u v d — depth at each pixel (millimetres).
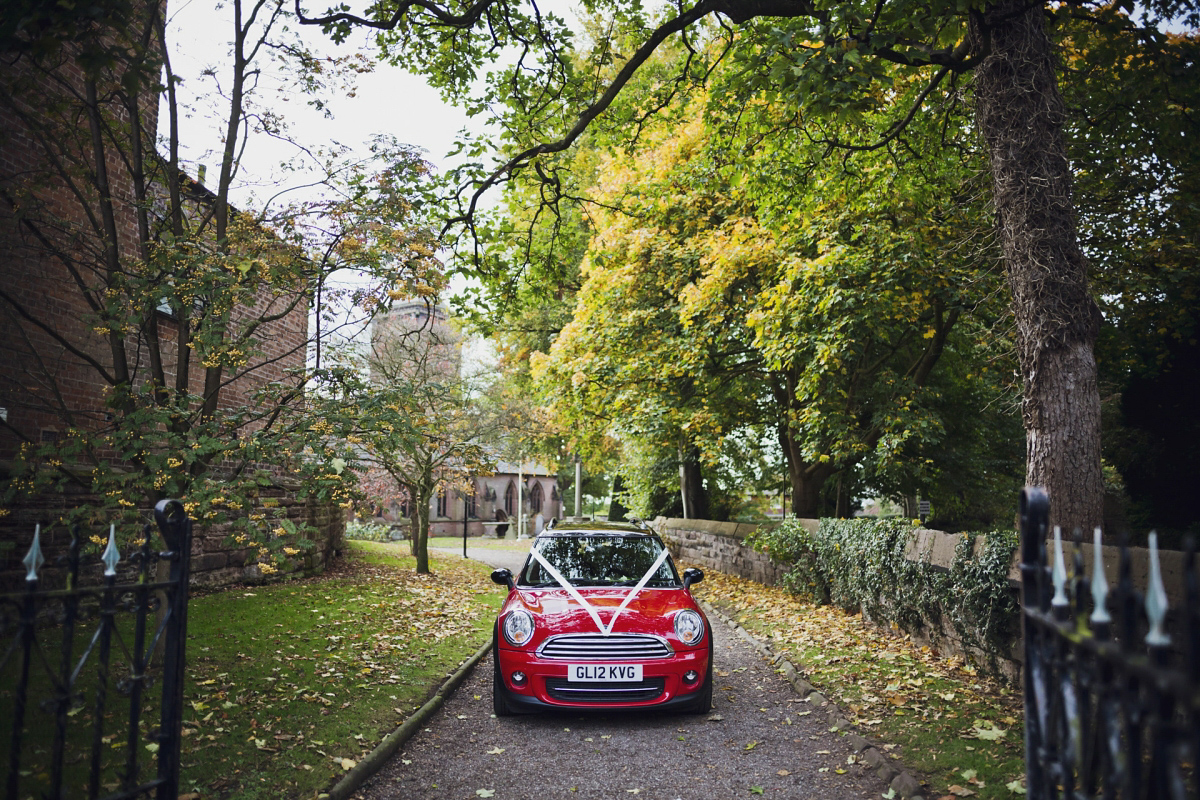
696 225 15930
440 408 14891
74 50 8695
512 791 4699
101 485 5566
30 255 8469
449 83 9938
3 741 4504
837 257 10883
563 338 17672
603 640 6121
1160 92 7652
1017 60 5980
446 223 9883
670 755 5391
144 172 7602
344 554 17297
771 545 12945
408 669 7395
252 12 7219
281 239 6676
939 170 10859
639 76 14148
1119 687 1664
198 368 11930
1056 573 2016
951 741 5230
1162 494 9398
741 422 17344
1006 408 12344
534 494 52156
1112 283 10414
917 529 8539
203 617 8641
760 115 9445
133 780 2748
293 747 4918
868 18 6391
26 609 2312
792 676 7535
